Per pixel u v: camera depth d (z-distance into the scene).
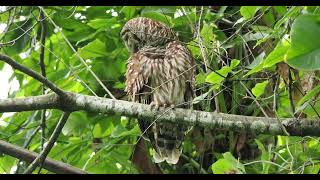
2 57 8.91
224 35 12.19
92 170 13.71
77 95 9.54
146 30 11.43
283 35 9.00
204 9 12.35
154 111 9.55
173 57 11.01
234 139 12.49
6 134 12.90
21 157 10.47
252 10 10.16
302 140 10.53
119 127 12.73
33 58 14.05
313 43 6.82
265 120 9.16
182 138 11.33
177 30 12.73
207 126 9.35
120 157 13.34
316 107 8.99
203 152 12.62
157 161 11.52
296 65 6.81
